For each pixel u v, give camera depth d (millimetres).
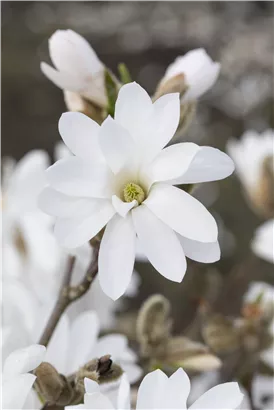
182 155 521
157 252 521
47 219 757
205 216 516
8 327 605
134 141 533
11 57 1625
